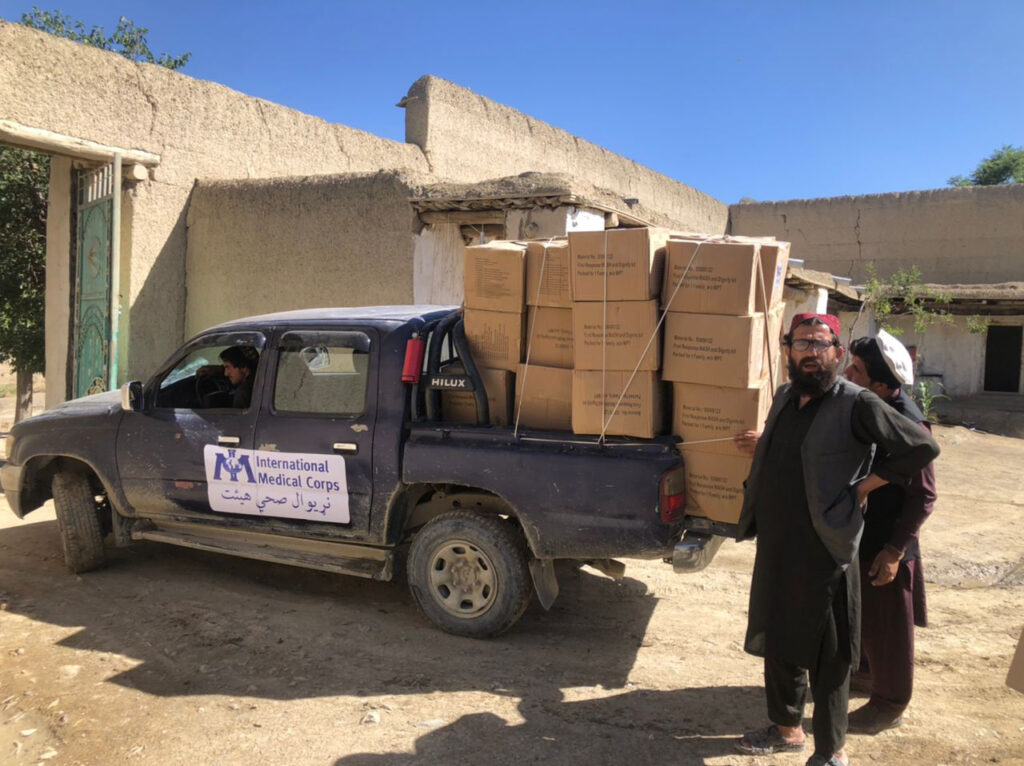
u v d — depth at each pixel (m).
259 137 11.85
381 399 4.34
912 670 3.34
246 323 4.86
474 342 4.26
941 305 18.31
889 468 2.88
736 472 3.70
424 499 4.65
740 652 4.20
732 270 3.55
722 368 3.60
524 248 4.12
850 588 2.91
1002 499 8.38
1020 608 4.93
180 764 3.12
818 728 2.95
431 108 15.26
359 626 4.48
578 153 19.72
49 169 11.58
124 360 10.20
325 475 4.42
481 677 3.86
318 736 3.31
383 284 9.47
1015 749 3.24
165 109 10.48
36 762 3.15
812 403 2.97
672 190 23.48
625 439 3.85
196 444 4.79
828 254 23.58
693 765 3.10
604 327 3.78
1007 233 20.97
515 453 4.02
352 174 9.73
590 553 3.92
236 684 3.79
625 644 4.29
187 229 10.93
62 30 13.09
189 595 5.01
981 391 18.16
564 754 3.18
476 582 4.28
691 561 3.69
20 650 4.19
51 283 10.84
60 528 5.34
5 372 23.52
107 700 3.64
